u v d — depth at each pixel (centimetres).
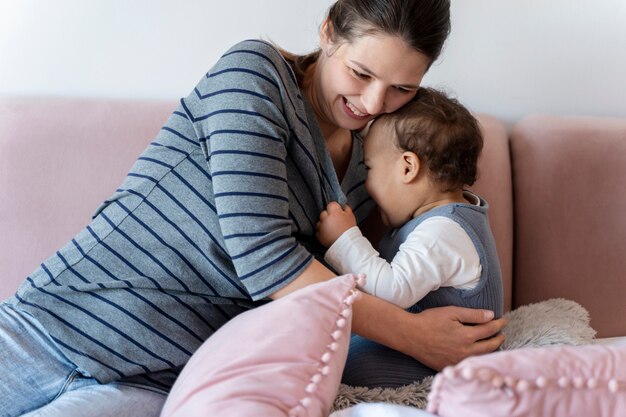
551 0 136
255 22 138
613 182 126
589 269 126
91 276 100
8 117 128
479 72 140
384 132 110
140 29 138
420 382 99
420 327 99
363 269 101
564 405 65
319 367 77
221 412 71
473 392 64
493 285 107
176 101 134
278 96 99
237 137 95
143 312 97
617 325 126
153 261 100
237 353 79
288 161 104
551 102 141
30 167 125
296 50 139
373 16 93
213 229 99
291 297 84
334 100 103
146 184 102
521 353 68
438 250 101
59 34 137
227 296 102
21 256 124
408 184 108
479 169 127
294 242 96
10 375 96
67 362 98
